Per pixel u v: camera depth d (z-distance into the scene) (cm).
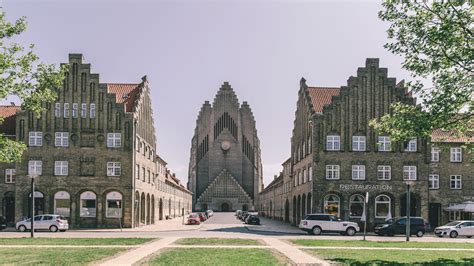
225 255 2730
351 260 2586
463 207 5841
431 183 6216
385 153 6038
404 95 6094
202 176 16388
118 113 6378
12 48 2984
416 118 2677
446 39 2594
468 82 2644
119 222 6250
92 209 6266
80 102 6356
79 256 2633
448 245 3672
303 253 2900
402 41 2758
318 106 6388
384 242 3919
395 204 5981
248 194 16288
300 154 7112
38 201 6238
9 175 6562
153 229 6012
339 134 6041
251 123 16550
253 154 16425
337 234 5403
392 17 2773
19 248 3084
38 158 6266
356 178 5997
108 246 3266
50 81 3120
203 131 16500
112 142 6344
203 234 4981
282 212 9406
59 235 4591
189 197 15438
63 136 6303
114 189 6284
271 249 3131
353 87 6100
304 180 6688
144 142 7175
